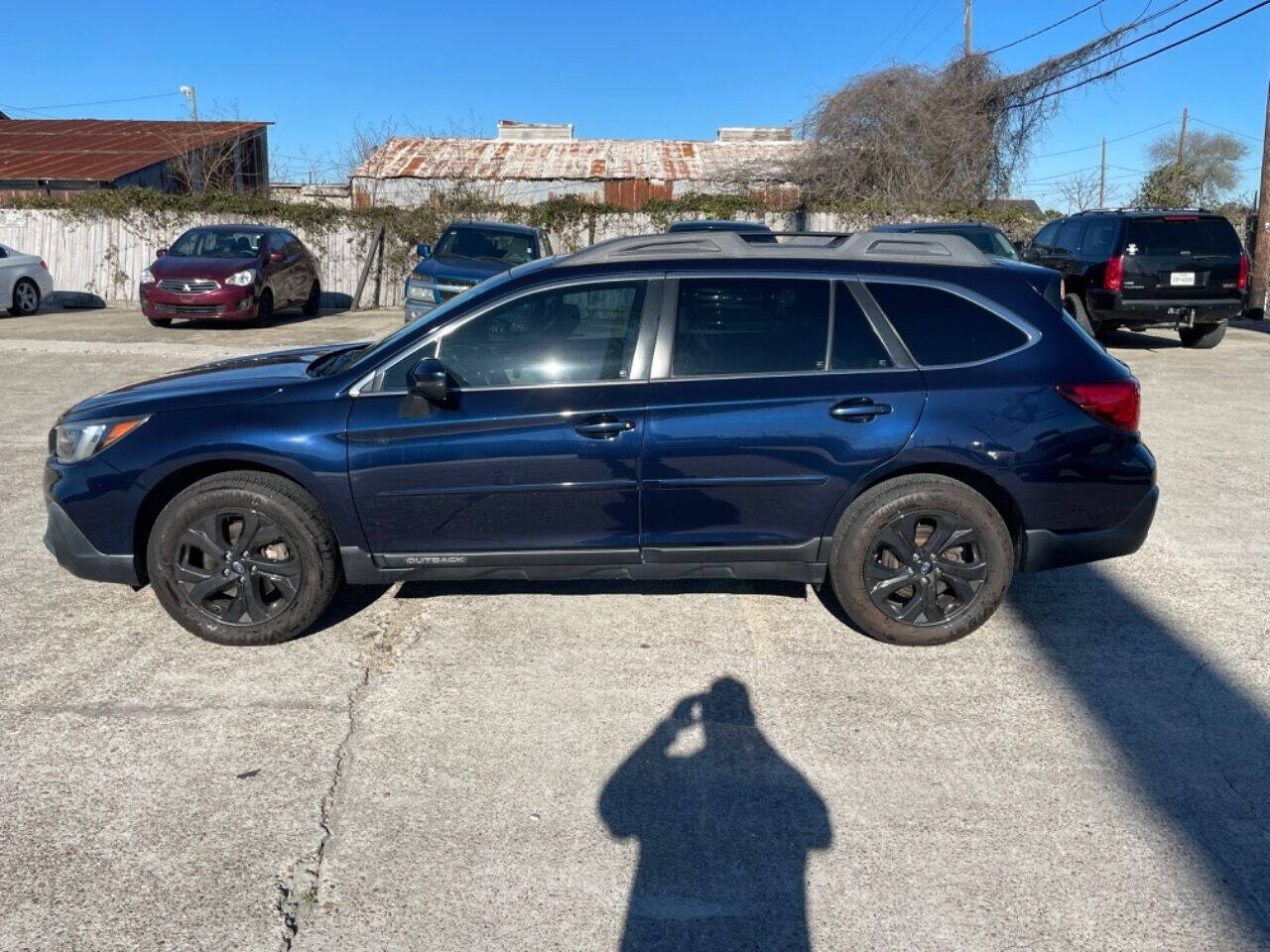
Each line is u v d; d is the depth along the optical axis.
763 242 4.68
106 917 2.84
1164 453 8.22
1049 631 4.80
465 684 4.23
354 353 5.18
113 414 4.55
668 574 4.62
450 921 2.84
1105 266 13.53
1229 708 4.05
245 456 4.40
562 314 4.48
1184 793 3.46
